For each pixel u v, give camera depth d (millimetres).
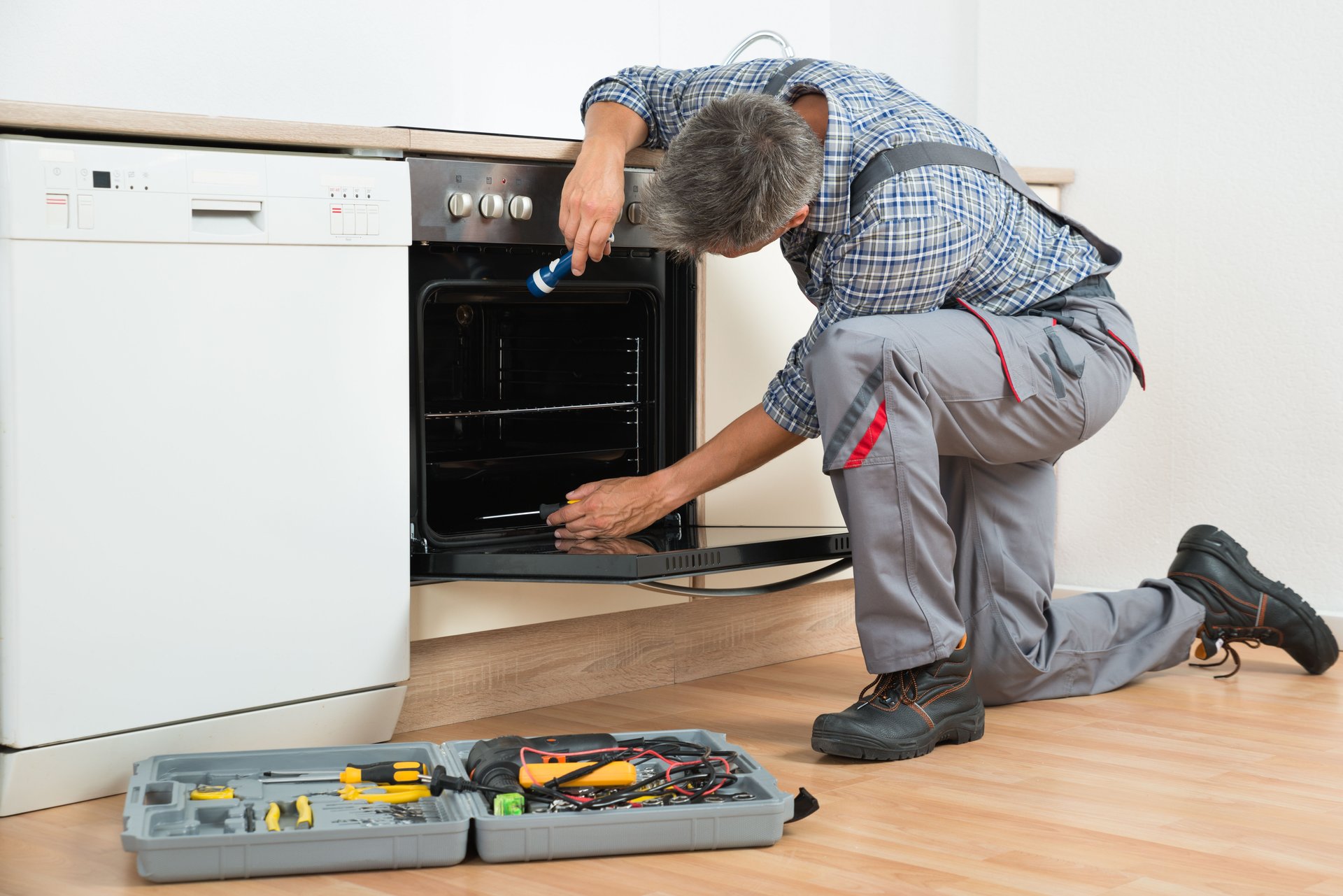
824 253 1935
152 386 1636
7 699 1561
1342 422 2637
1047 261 2094
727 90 2037
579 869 1422
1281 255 2701
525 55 2977
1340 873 1396
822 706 2191
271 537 1756
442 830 1417
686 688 2342
